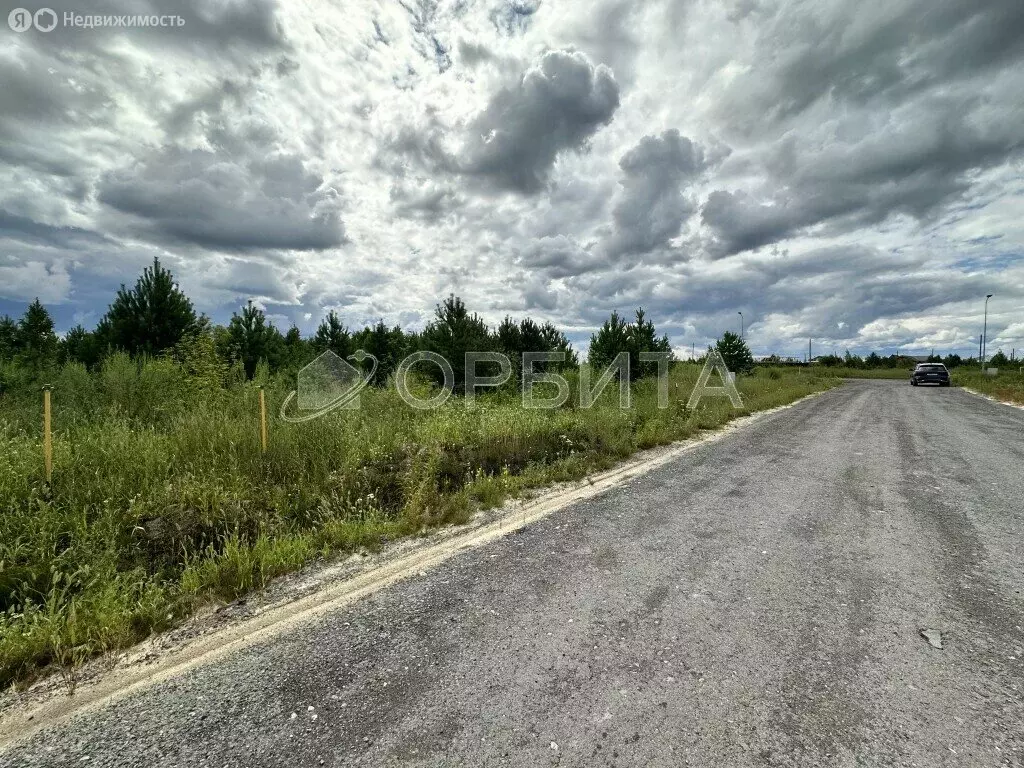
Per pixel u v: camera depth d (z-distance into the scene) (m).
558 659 2.50
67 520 3.76
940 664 2.41
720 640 2.64
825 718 2.04
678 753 1.85
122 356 8.51
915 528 4.43
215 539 4.14
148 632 2.93
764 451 8.27
